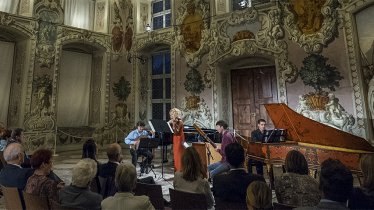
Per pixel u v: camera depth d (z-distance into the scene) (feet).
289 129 17.65
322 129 15.46
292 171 8.86
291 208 7.11
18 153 10.83
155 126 21.66
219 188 8.81
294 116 16.22
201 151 20.25
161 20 40.86
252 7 30.37
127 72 40.70
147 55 41.57
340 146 15.25
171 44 36.73
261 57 31.35
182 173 9.53
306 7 27.37
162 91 40.37
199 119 33.27
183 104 34.94
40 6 33.91
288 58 28.17
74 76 38.96
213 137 24.79
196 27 34.65
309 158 14.90
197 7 34.76
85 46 39.47
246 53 30.42
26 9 33.12
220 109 32.24
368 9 23.44
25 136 31.24
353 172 13.19
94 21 40.34
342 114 24.59
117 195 7.38
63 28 35.60
